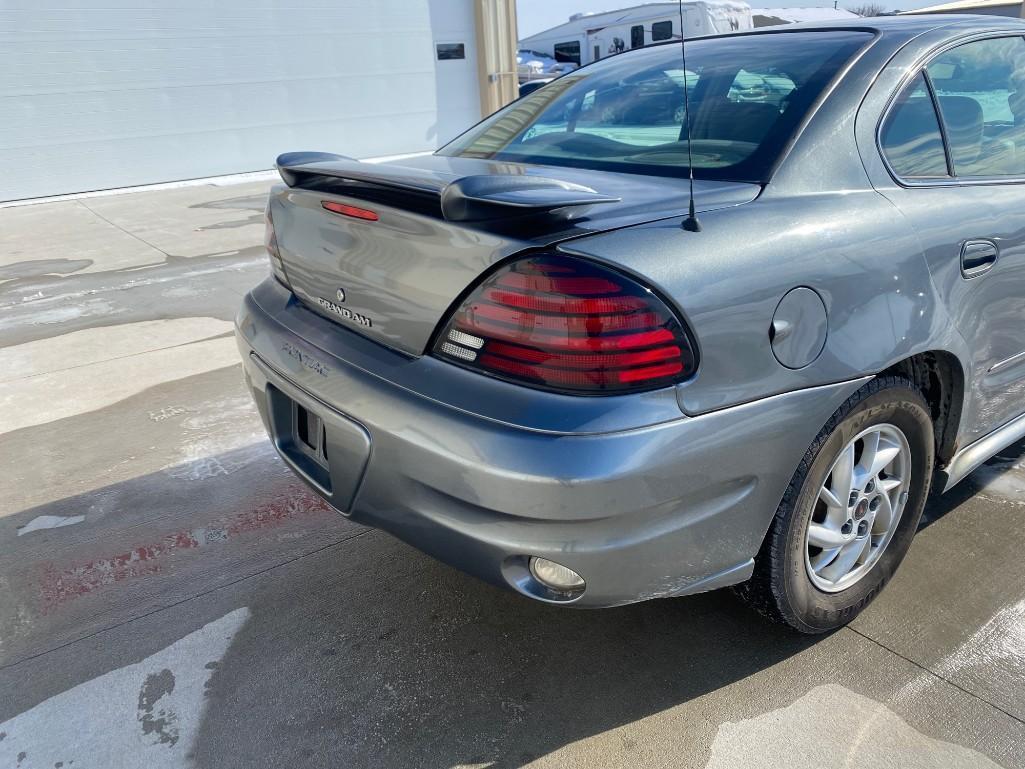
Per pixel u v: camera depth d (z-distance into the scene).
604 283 1.50
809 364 1.72
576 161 2.26
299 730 1.90
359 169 1.95
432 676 2.05
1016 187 2.30
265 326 2.25
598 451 1.47
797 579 1.94
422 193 1.67
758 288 1.62
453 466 1.57
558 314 1.50
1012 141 2.42
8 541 2.71
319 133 14.47
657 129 2.23
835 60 2.11
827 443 1.83
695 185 1.88
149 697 2.01
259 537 2.69
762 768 1.75
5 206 11.41
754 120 2.04
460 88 15.93
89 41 11.89
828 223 1.79
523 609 2.29
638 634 2.18
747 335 1.61
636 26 16.61
